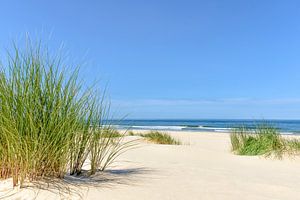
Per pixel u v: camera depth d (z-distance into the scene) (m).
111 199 2.57
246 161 5.78
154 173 3.79
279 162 5.75
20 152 2.77
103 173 3.52
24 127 2.94
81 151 3.32
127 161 4.82
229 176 3.93
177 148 7.33
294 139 7.43
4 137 2.98
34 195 2.56
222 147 10.61
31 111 2.96
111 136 3.74
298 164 5.57
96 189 2.81
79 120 3.29
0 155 2.95
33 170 2.85
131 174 3.64
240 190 3.19
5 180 2.88
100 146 3.57
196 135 18.00
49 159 2.93
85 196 2.60
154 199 2.66
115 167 4.24
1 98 3.02
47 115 3.10
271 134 7.28
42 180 2.88
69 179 3.05
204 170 4.28
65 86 3.26
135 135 12.64
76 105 3.28
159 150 7.02
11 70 3.10
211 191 3.05
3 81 3.08
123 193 2.75
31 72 3.14
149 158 5.55
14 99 3.05
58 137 3.00
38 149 2.87
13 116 2.98
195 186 3.20
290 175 4.38
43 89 3.15
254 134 8.09
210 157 6.15
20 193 2.60
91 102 3.49
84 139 3.36
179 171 4.04
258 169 4.89
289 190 3.34
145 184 3.13
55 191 2.66
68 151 3.11
